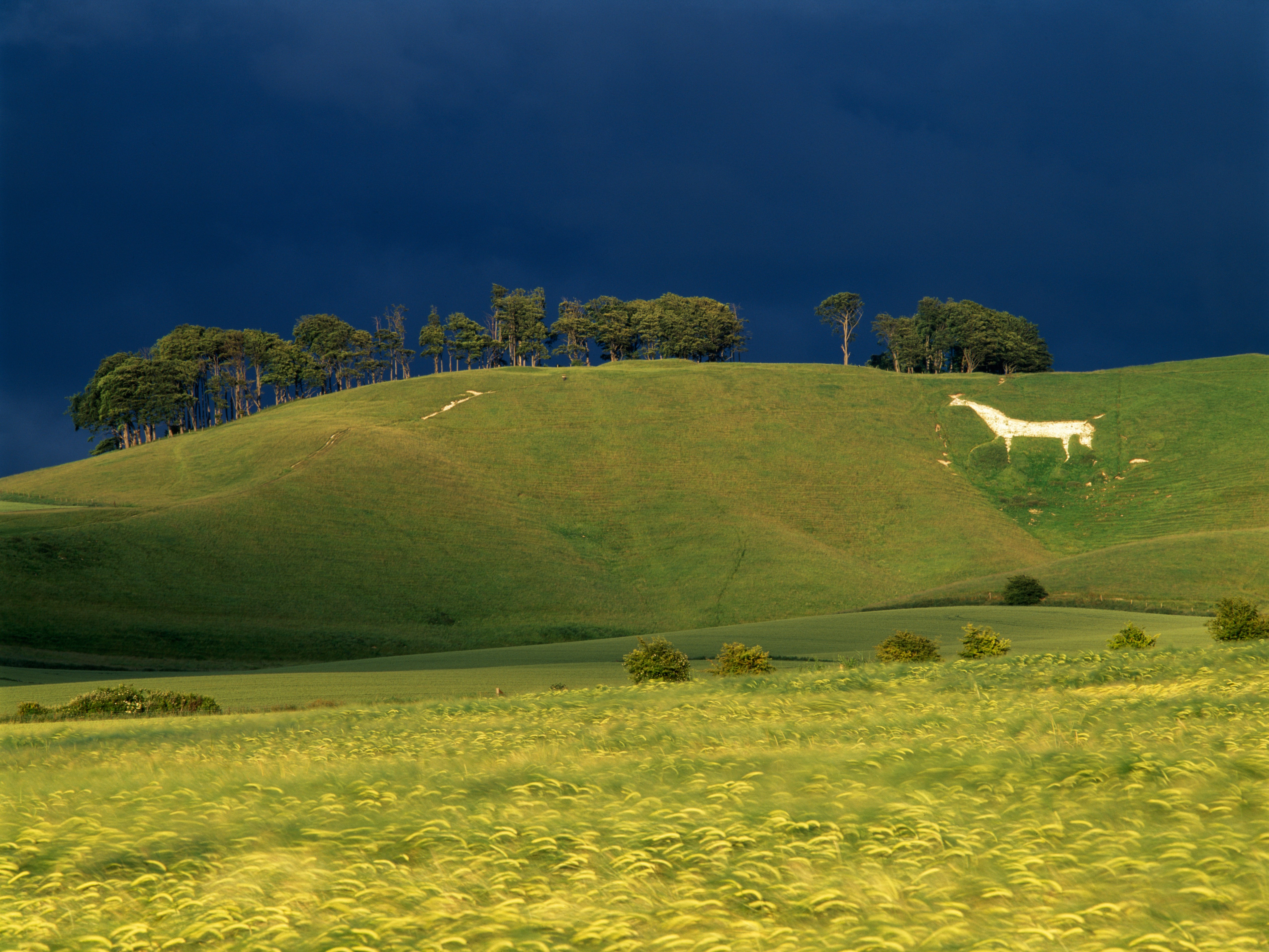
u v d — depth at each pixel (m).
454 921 8.16
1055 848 9.29
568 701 29.48
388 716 28.39
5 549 92.75
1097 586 92.12
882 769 13.38
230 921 8.44
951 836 9.72
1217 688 20.64
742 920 7.75
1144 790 11.12
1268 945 6.80
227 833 11.71
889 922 7.51
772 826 10.48
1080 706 19.36
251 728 26.78
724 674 40.59
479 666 60.41
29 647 74.88
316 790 14.17
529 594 106.50
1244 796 10.38
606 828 10.88
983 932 7.28
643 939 7.62
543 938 7.56
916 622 75.25
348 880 9.29
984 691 24.84
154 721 32.81
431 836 10.83
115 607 86.94
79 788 15.76
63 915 9.08
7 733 30.05
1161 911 7.54
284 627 89.38
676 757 15.42
